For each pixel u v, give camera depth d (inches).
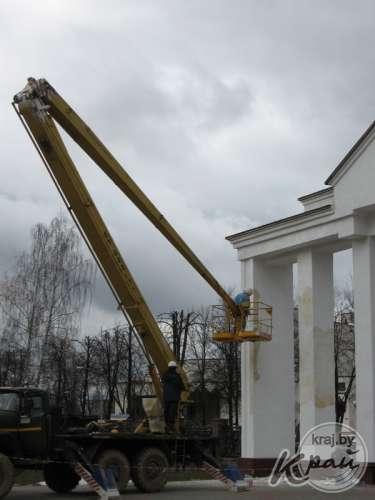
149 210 817.5
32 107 717.9
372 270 839.7
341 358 1927.9
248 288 1010.1
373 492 736.3
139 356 1998.0
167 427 801.6
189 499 664.4
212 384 2142.0
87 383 1987.0
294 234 935.0
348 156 850.8
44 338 1509.6
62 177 753.0
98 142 772.0
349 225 851.4
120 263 794.8
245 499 661.3
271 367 986.7
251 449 955.3
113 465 729.0
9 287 1535.4
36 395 702.5
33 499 673.0
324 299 928.9
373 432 797.2
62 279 1552.7
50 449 701.9
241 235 1015.0
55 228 1584.6
